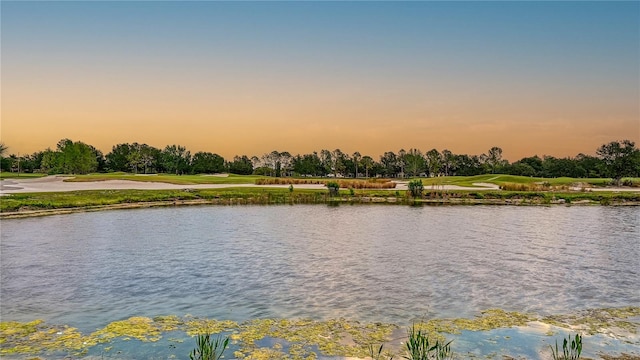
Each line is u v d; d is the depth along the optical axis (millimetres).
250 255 25062
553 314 15070
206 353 10977
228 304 16188
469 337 13031
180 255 25062
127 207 54594
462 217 44656
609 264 22797
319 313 15180
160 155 197125
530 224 39062
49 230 35000
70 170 162125
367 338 12969
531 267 22125
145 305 16078
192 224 38906
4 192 62094
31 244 28672
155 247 27578
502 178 118188
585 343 12523
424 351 11039
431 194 69125
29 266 22375
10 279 19797
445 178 128250
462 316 14898
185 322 14289
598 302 16406
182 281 19375
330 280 19531
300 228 36500
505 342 12648
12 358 11531
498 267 22094
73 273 20875
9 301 16547
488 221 41250
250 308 15719
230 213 48375
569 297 17031
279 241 29875
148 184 89625
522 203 60750
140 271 21234
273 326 13914
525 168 173875
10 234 32938
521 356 11719
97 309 15648
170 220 41875
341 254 25359
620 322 14234
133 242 29422
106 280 19562
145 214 47031
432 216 45719
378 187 82750
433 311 15391
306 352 11977
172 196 62375
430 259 24016
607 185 93500
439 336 13102
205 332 13383
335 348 12242
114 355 11758
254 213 48500
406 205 58562
